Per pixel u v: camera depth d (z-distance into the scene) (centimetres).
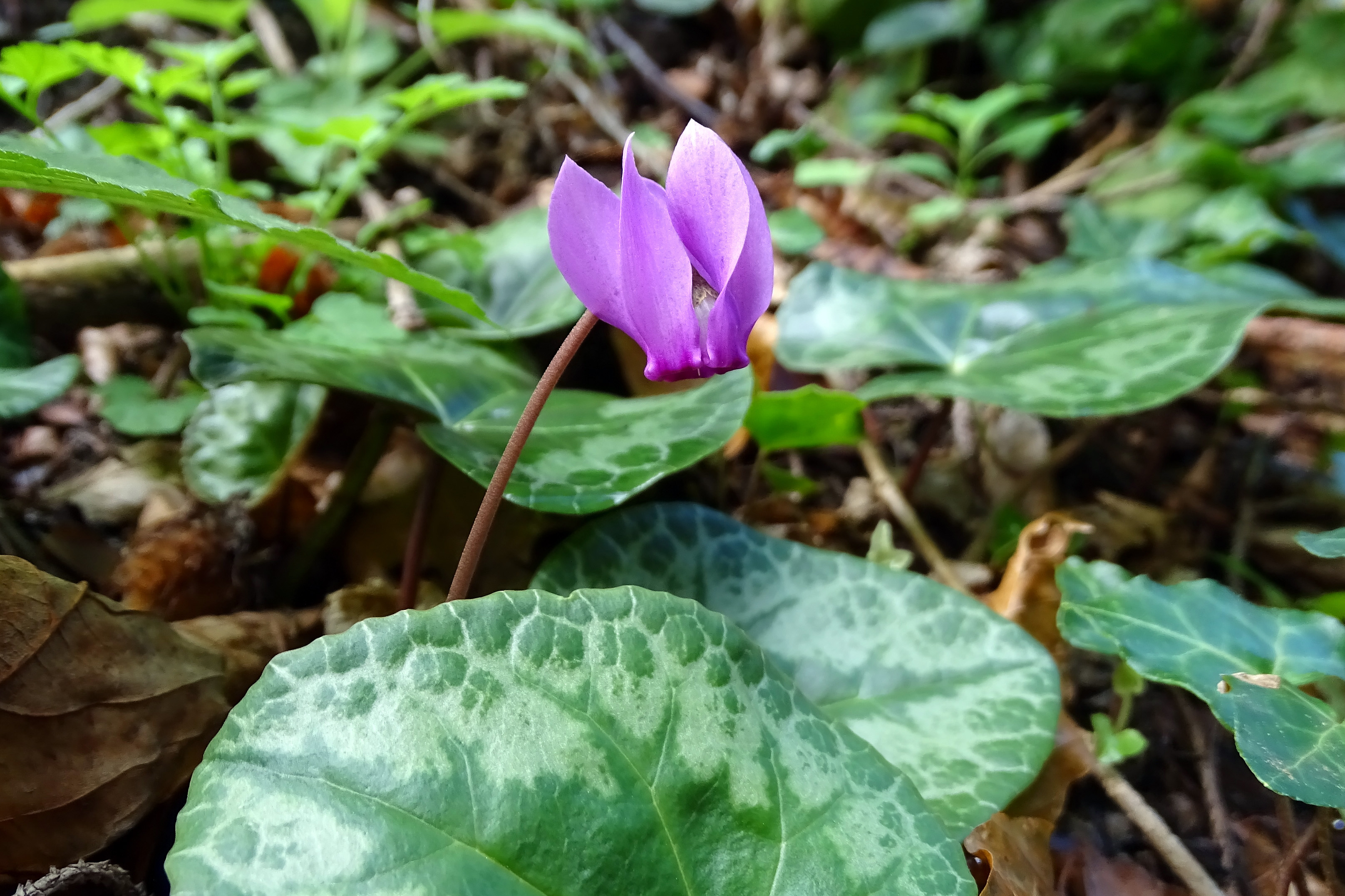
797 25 44
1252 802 14
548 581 13
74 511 15
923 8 40
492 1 37
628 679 9
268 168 27
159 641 11
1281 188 31
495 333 17
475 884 8
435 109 19
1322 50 35
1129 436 23
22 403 13
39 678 10
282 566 16
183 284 18
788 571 13
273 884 7
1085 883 13
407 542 16
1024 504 20
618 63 39
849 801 10
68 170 9
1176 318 16
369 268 11
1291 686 11
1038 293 19
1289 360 23
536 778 8
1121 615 12
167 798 11
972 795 11
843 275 20
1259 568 19
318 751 8
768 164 37
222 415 16
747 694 10
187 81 18
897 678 13
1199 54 39
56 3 30
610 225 9
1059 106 40
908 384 16
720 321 9
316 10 28
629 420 14
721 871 9
